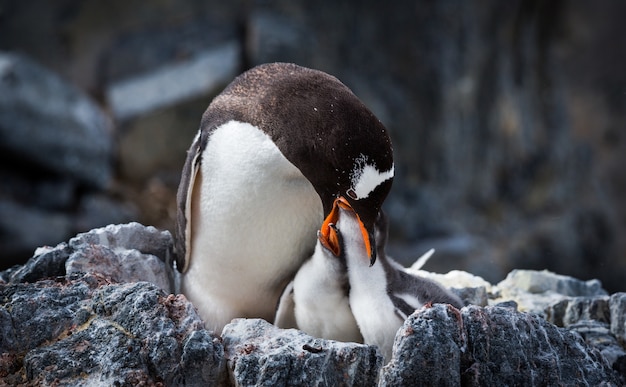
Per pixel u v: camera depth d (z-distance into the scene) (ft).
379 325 18.15
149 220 63.62
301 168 18.66
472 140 67.36
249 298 21.25
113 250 20.38
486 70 67.15
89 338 16.96
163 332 16.62
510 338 16.52
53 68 70.64
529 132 67.62
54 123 61.31
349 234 18.53
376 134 17.72
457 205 66.49
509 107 67.41
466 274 24.81
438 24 66.90
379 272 18.54
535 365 16.55
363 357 16.33
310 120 18.26
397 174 65.77
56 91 61.98
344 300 18.92
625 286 64.23
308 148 18.30
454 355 15.97
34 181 61.98
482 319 16.53
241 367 16.22
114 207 63.67
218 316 21.47
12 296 18.12
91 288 18.71
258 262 20.39
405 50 67.26
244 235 19.88
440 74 67.31
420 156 66.95
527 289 24.59
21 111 59.57
